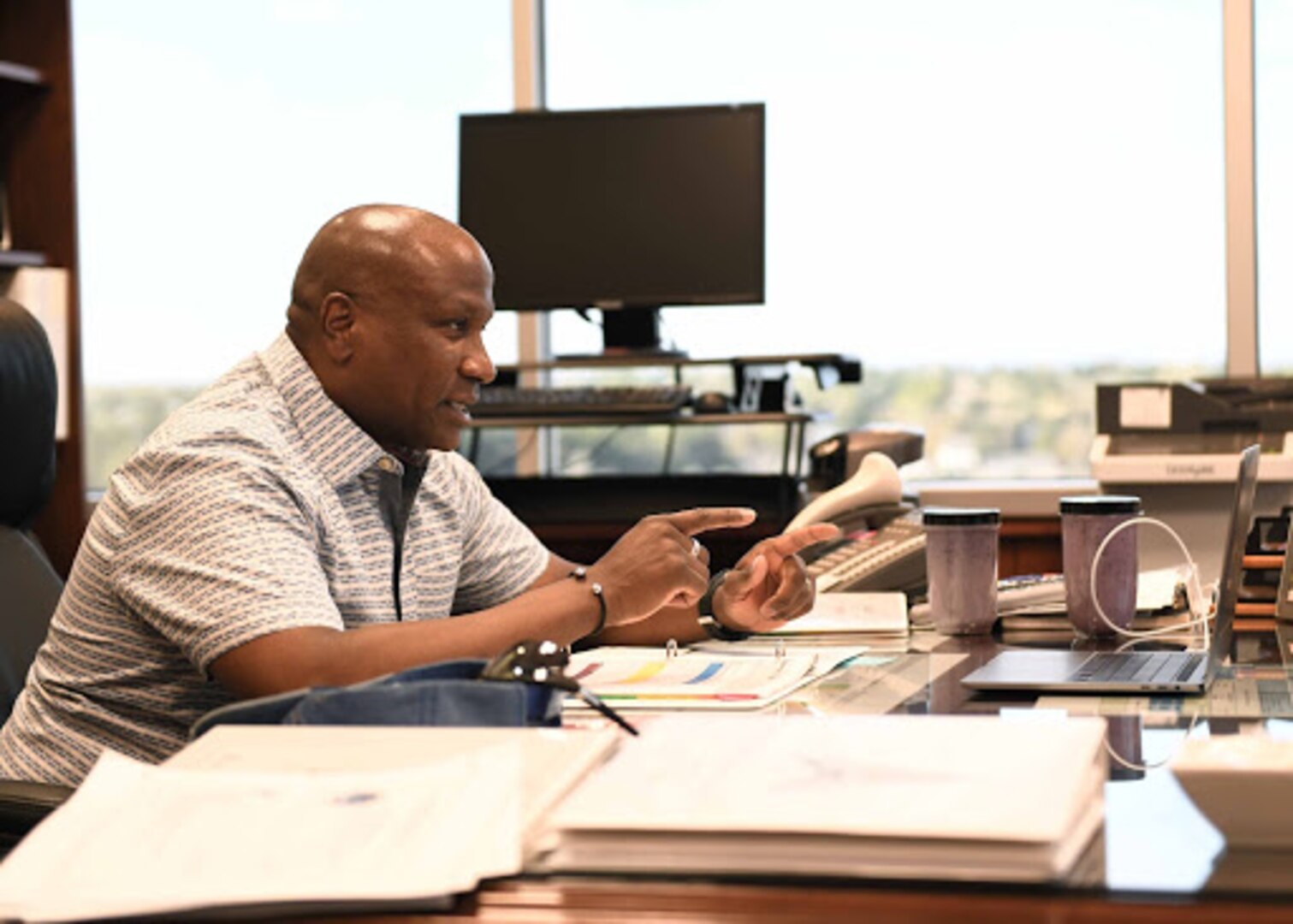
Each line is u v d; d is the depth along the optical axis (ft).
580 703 5.25
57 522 12.91
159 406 14.51
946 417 13.25
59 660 6.48
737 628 6.91
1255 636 6.53
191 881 3.10
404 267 6.59
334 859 3.15
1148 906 2.95
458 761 3.57
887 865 3.11
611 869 3.18
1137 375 12.96
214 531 5.90
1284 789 3.29
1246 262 12.69
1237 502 5.75
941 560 6.86
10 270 12.57
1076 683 5.18
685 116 12.10
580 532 11.43
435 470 7.41
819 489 10.97
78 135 14.43
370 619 6.64
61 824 3.39
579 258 12.17
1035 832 3.02
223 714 3.99
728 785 3.39
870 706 5.07
